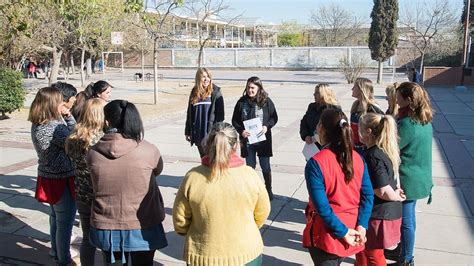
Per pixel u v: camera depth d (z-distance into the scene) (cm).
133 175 316
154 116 1538
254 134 585
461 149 954
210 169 287
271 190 639
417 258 454
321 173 302
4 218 569
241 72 4666
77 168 376
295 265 448
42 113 407
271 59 4991
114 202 317
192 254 290
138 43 3703
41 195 412
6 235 520
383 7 2925
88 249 391
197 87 609
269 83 3069
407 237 405
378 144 346
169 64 5391
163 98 2202
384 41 2964
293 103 1839
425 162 392
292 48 4894
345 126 305
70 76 3866
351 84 2903
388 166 339
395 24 2948
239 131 600
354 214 310
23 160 866
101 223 318
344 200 305
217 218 283
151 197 327
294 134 1147
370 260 351
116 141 314
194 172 292
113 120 319
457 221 548
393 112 449
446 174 754
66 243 427
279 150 962
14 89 1409
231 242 285
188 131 629
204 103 609
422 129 387
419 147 386
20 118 1455
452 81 2784
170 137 1124
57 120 415
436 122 1341
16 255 470
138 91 2575
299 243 497
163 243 338
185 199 289
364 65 3073
